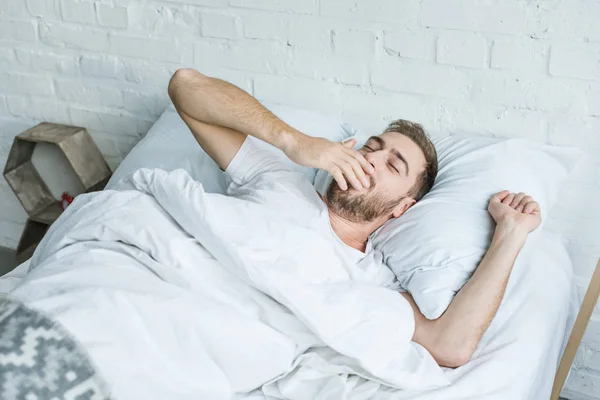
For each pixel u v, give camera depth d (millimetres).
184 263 1600
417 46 2137
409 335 1645
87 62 2584
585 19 1938
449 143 2088
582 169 2082
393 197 1866
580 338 1919
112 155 2703
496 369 1611
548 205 1972
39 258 1804
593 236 2133
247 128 1849
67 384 1247
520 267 1876
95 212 1700
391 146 1892
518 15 1997
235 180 1968
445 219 1816
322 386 1556
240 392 1574
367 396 1535
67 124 2717
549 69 2021
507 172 1947
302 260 1704
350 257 1837
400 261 1807
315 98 2322
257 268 1564
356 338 1573
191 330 1493
